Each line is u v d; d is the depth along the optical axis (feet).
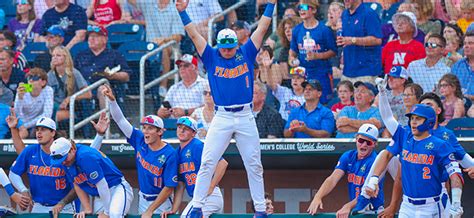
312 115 142.51
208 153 114.73
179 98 150.00
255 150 115.24
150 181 129.08
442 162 112.78
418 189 114.01
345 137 139.44
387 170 125.08
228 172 147.84
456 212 110.52
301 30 153.99
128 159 146.00
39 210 132.36
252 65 115.24
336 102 150.41
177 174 127.54
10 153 142.61
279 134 143.74
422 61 146.92
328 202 146.30
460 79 142.92
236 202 147.84
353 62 149.59
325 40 152.97
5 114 150.61
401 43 150.20
